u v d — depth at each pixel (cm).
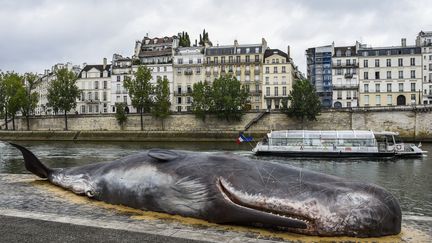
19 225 826
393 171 3434
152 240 736
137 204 989
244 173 864
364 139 4597
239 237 767
